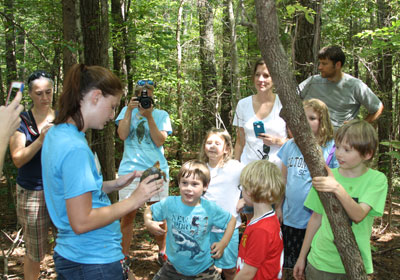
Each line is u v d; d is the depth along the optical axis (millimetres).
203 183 2523
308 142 1528
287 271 3461
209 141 2998
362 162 2078
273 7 1327
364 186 2043
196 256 2531
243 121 3324
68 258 1699
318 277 2180
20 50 10062
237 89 3227
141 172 2189
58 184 1649
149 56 8523
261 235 2033
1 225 4824
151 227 2568
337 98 3525
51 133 1726
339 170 2215
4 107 1451
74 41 3896
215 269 2699
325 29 6270
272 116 3180
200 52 8453
